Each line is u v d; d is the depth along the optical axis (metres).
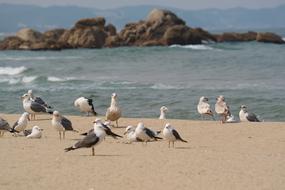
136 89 42.66
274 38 113.56
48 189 13.97
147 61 71.31
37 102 28.06
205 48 96.44
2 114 30.42
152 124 25.98
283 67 58.59
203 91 40.91
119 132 23.72
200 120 28.11
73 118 27.89
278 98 36.97
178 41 104.75
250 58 72.06
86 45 104.25
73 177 15.09
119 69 60.88
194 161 17.08
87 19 109.88
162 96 38.91
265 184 14.45
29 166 16.33
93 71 58.75
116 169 15.98
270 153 18.64
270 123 25.73
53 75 54.50
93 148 17.91
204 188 14.08
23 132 22.28
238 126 24.88
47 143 20.34
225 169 16.03
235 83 45.97
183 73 55.22
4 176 15.19
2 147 19.39
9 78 51.84
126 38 106.12
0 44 107.44
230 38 117.94
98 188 14.05
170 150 19.08
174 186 14.25
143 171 15.74
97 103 36.78
